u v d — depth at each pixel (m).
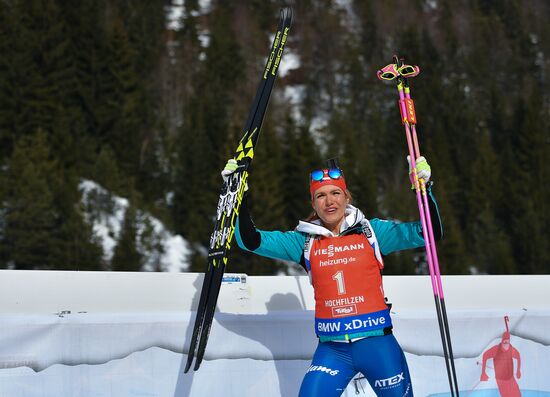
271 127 43.31
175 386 3.29
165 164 42.53
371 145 50.81
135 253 32.19
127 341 3.25
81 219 31.80
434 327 3.79
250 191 36.81
